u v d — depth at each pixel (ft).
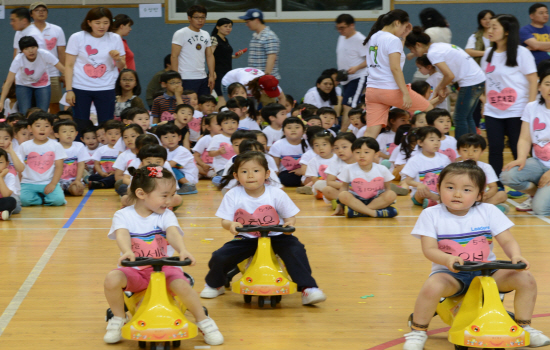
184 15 39.45
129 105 29.50
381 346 9.79
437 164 20.79
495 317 8.91
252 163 12.01
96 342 9.95
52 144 22.35
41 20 30.81
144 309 9.45
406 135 22.97
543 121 19.07
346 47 31.19
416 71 35.12
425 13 29.04
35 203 22.13
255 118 29.01
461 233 10.02
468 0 38.88
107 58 26.04
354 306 11.73
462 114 24.36
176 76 29.73
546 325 10.57
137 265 9.27
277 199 12.34
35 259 14.92
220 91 35.14
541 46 24.66
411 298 12.17
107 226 18.60
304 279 11.68
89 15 25.45
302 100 36.70
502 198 19.43
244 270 12.34
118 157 23.70
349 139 20.75
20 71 28.27
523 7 38.73
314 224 18.99
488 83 21.11
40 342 9.92
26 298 12.11
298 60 39.99
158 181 10.30
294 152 26.16
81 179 24.52
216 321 10.95
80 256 15.20
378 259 15.01
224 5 39.58
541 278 13.25
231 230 11.68
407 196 23.99
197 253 15.42
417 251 15.74
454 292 9.73
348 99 31.65
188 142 28.81
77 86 25.88
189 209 21.21
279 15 39.65
